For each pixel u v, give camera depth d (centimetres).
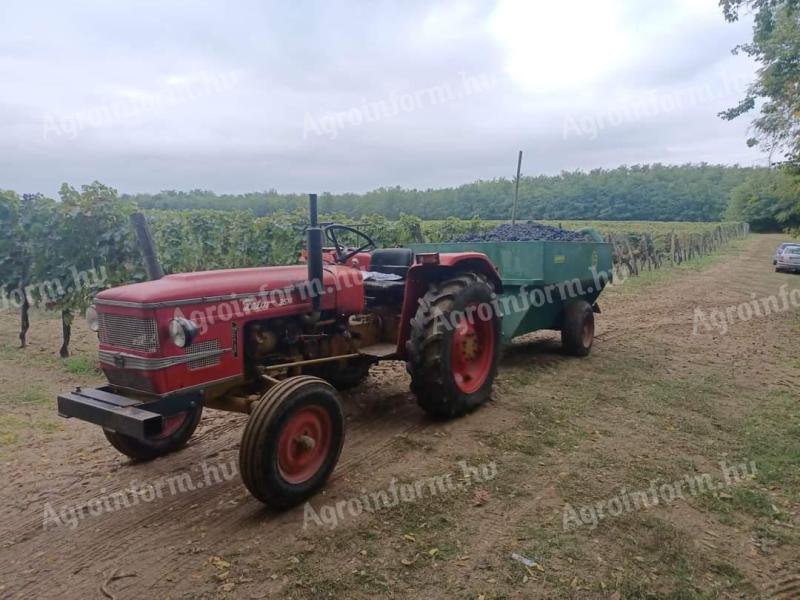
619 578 251
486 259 493
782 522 300
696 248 2728
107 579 256
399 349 436
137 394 311
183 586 249
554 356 665
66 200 675
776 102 1386
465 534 286
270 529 295
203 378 318
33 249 696
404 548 275
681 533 287
